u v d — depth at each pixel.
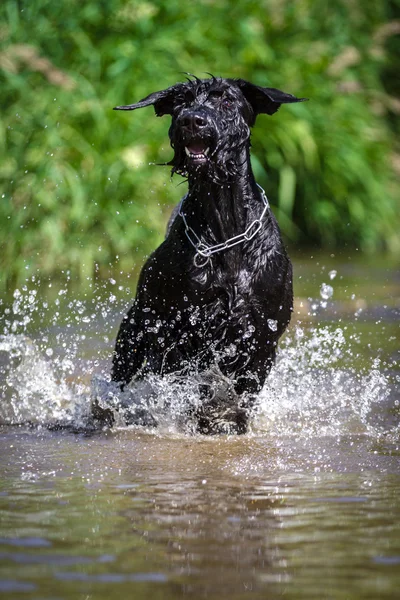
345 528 5.54
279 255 8.76
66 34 20.73
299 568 4.86
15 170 19.44
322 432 8.59
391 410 9.46
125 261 19.39
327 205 23.81
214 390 8.92
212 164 8.21
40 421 9.13
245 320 8.58
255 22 22.53
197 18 21.98
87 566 4.87
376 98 24.44
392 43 25.98
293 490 6.45
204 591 4.54
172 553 5.08
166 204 20.11
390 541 5.29
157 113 9.18
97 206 19.47
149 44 21.17
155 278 8.70
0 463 7.30
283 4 22.92
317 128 23.14
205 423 8.70
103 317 14.95
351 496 6.27
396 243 24.20
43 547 5.17
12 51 19.22
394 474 6.93
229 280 8.49
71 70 20.62
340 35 23.98
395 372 11.16
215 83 8.41
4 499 6.17
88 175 19.64
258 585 4.62
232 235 8.48
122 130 20.33
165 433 8.60
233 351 8.71
